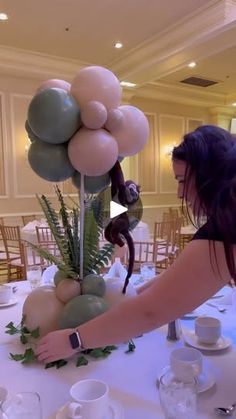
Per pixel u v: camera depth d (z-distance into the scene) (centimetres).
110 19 429
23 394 72
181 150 86
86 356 104
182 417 70
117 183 116
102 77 110
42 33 464
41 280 170
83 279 117
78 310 107
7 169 566
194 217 85
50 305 113
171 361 88
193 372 85
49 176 116
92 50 523
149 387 88
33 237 412
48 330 112
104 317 85
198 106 795
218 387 87
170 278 75
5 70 532
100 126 107
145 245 409
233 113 828
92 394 79
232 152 80
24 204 584
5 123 560
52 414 77
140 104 712
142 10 409
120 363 101
